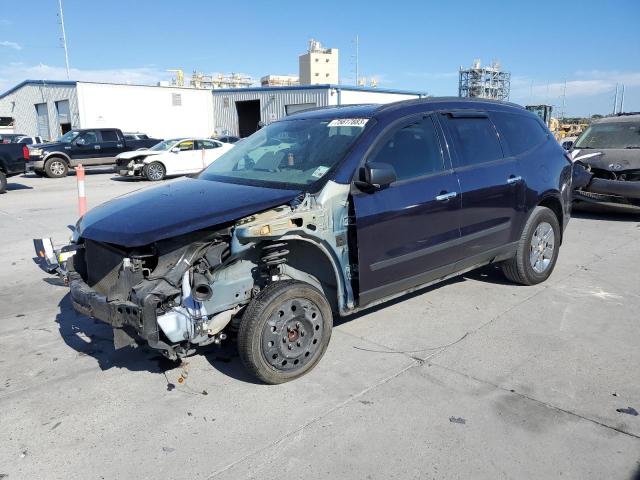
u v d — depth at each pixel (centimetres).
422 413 336
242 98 4012
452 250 471
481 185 486
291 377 378
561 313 501
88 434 324
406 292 456
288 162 441
